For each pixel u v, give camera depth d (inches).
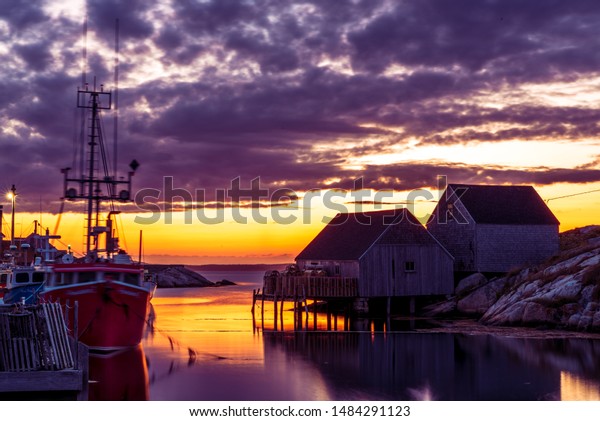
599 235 2559.1
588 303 1744.6
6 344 970.1
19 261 2272.4
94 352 1408.7
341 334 1771.7
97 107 1562.5
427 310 2299.5
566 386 1085.1
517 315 1852.9
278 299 2186.3
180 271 6127.0
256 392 1047.0
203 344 1573.6
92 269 1405.0
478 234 2347.4
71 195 1542.8
